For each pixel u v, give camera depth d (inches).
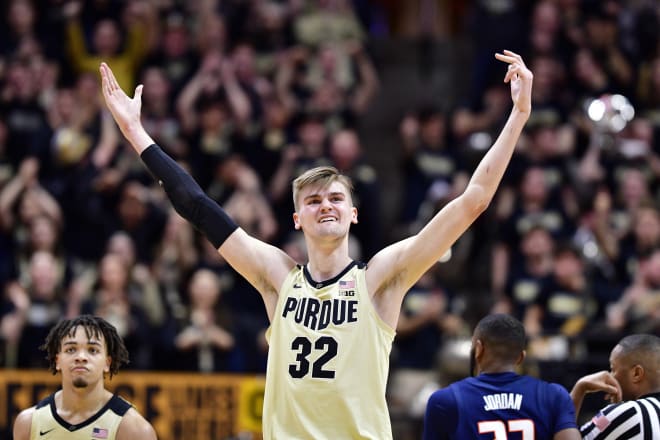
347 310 244.8
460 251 600.1
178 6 751.1
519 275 578.2
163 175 262.4
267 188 661.9
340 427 238.1
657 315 478.9
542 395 265.1
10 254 585.9
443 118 697.0
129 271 530.9
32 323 522.9
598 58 731.4
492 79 743.7
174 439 449.1
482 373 271.1
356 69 743.7
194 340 506.6
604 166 649.0
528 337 448.1
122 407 274.8
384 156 790.5
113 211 612.1
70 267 586.6
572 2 748.0
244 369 516.1
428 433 265.6
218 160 649.0
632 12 748.0
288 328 246.1
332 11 765.3
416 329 566.9
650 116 711.7
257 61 729.0
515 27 757.3
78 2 726.5
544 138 650.8
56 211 606.9
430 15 893.2
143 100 680.4
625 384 277.1
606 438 268.8
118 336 280.2
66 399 273.3
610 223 618.8
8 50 717.3
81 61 713.6
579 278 557.6
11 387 444.1
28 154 644.7
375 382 241.6
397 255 249.4
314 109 696.4
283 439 239.6
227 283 580.1
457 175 649.0
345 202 251.9
